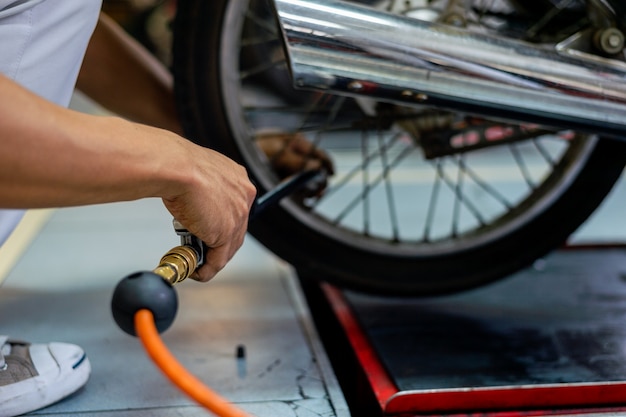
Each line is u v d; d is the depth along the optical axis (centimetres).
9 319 119
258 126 199
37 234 178
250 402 92
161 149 62
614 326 117
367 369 100
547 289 135
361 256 116
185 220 67
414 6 108
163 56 219
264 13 140
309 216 114
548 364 102
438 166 134
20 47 72
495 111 93
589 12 100
